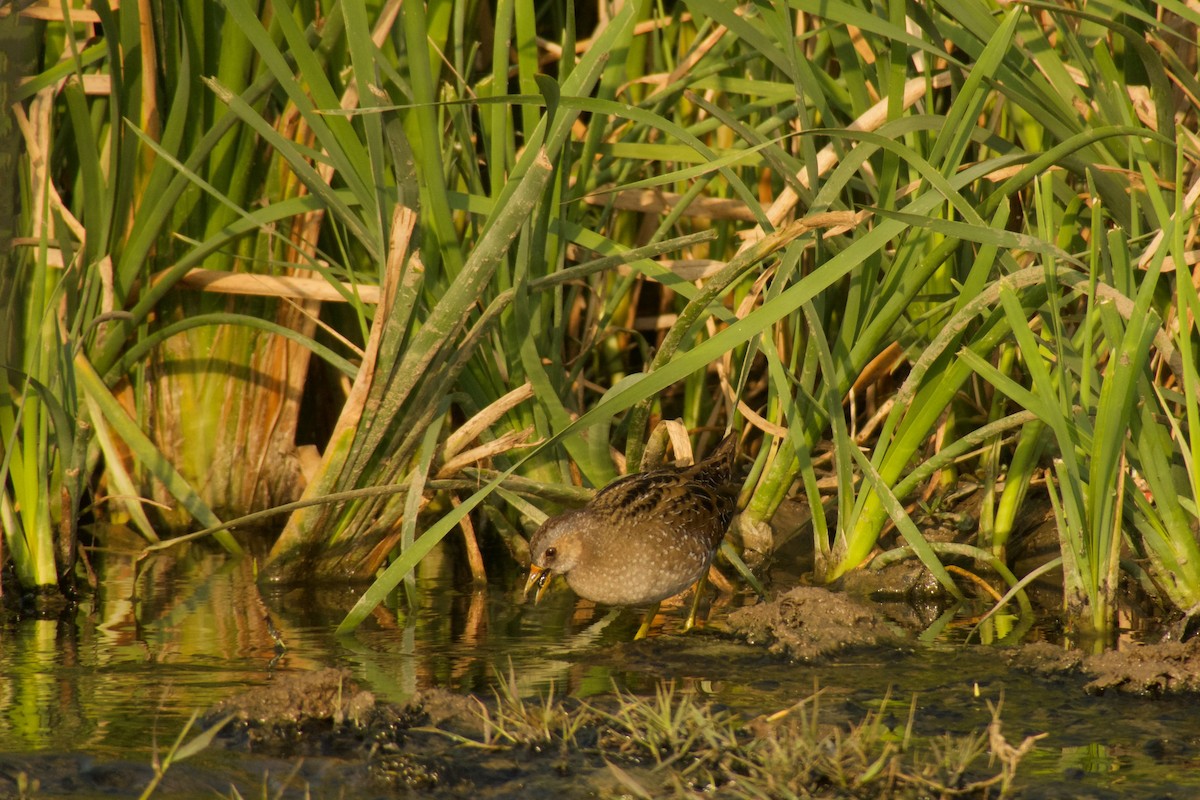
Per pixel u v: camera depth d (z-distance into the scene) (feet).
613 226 44.27
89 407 36.45
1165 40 35.60
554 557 30.94
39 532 32.53
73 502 33.22
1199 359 32.04
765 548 35.81
